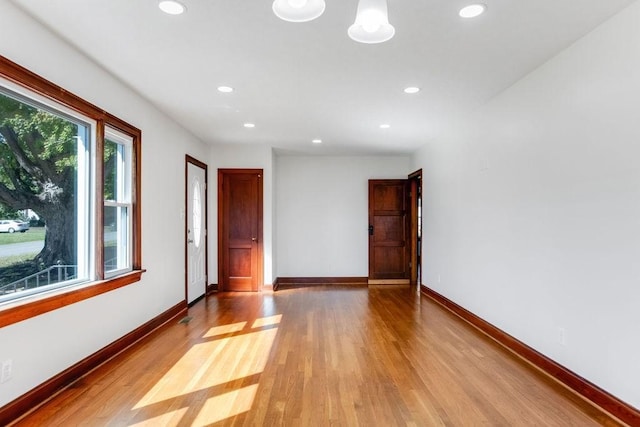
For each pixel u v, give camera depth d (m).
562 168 2.71
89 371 2.84
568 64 2.64
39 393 2.34
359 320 4.38
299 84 3.35
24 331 2.23
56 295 2.45
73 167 2.83
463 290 4.46
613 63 2.26
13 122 2.28
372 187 6.92
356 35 1.59
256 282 6.13
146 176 3.82
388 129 4.98
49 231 2.59
